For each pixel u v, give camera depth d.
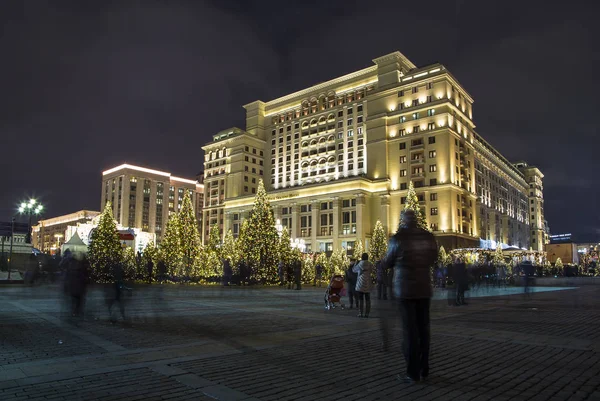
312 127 100.94
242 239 37.34
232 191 107.38
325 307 16.69
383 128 85.19
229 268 33.59
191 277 37.06
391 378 5.86
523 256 69.75
